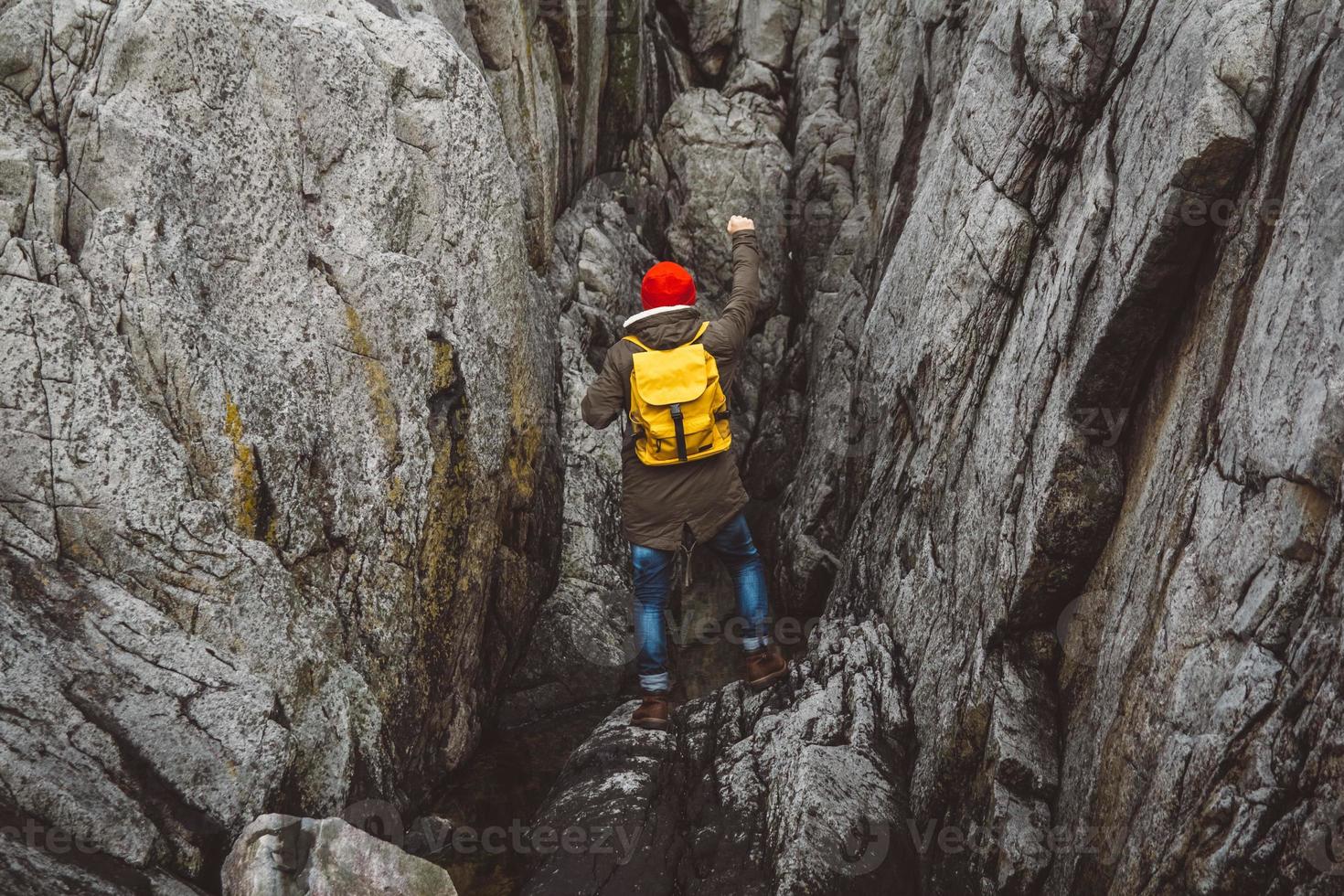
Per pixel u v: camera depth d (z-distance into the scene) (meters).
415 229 3.86
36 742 2.42
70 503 2.66
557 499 5.34
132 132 2.88
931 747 3.58
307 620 3.09
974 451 3.82
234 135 3.20
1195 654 2.51
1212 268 2.79
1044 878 3.05
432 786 3.89
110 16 3.03
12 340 2.63
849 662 4.17
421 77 3.91
